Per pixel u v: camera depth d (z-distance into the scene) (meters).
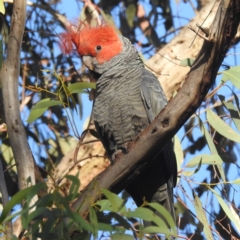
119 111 8.01
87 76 10.16
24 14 6.75
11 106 6.49
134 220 8.15
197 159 7.62
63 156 9.79
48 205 4.93
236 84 6.99
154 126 5.80
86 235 4.98
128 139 8.02
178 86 9.32
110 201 4.65
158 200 7.97
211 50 5.43
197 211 7.39
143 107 7.92
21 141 6.38
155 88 7.98
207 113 7.98
